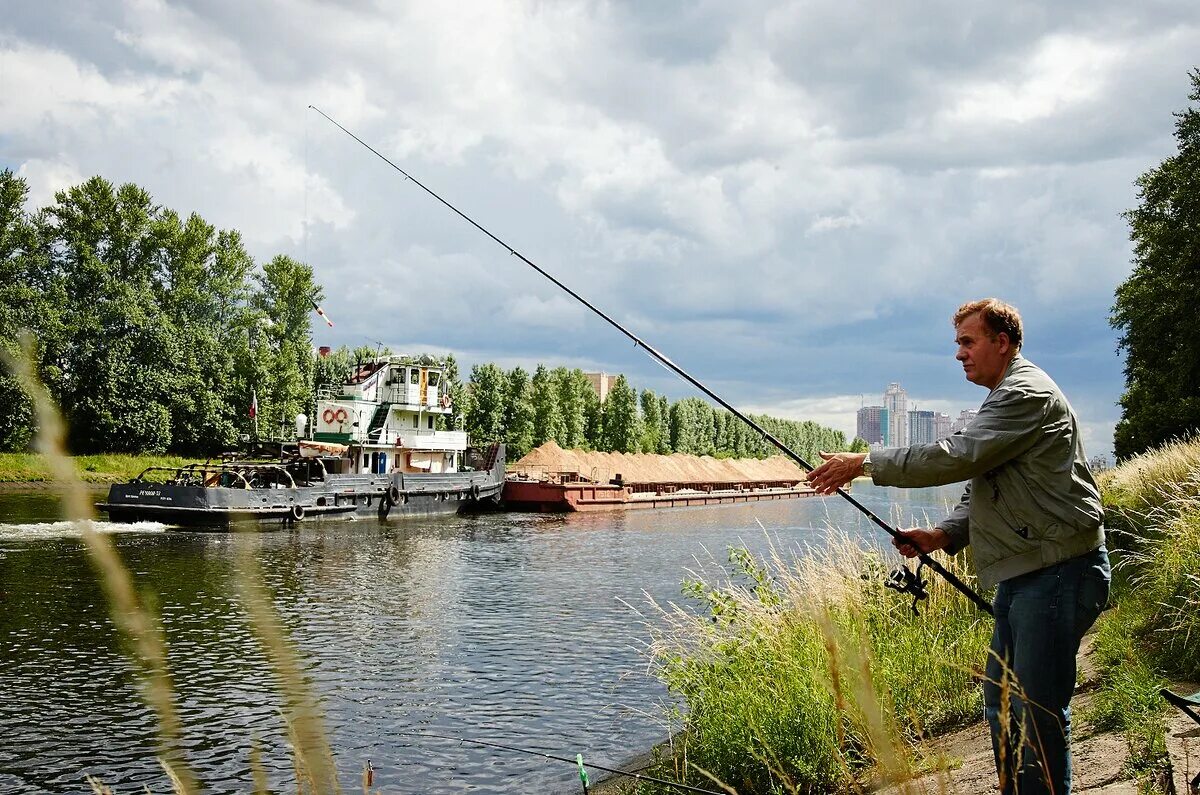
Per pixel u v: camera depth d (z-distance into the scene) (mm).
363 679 9867
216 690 9266
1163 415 27234
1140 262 30203
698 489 67688
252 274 59844
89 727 8031
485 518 38156
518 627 13078
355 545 25047
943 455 3031
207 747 7520
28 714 8383
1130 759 3572
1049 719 2887
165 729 847
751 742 5160
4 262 46406
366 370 38031
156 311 51656
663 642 7039
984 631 6711
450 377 58531
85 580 16172
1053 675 2910
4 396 38656
